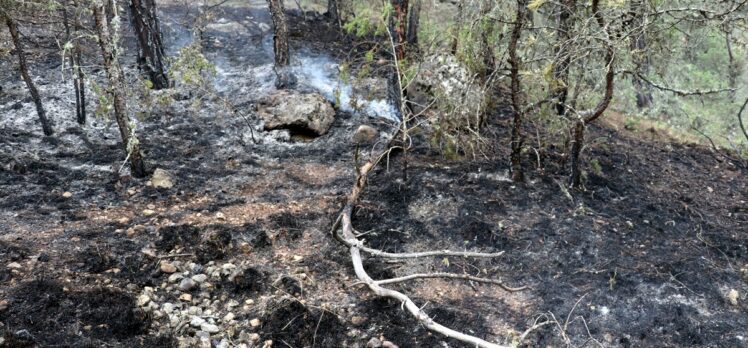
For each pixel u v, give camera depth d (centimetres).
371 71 983
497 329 477
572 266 562
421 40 896
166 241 545
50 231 541
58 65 955
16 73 902
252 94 934
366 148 787
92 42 1001
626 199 715
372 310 492
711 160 952
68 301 443
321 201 655
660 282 544
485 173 713
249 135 807
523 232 606
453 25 697
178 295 486
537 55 667
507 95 1016
